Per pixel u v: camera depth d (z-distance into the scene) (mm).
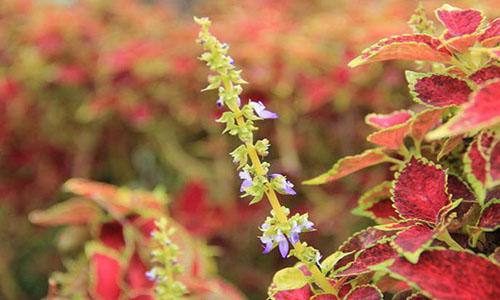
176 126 1716
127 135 1794
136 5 2039
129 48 1721
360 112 1585
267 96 1599
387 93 1527
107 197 1293
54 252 2049
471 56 710
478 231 701
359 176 1558
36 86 1794
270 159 1697
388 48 696
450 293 644
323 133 1613
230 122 701
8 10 1932
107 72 1709
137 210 1293
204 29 701
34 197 1922
